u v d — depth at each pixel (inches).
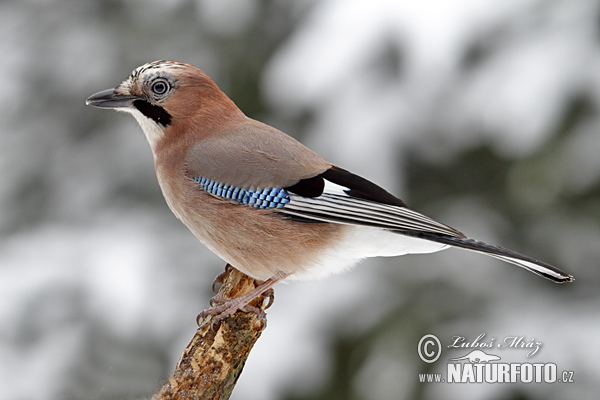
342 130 386.9
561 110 359.6
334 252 264.7
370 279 429.4
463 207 455.2
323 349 415.5
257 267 266.8
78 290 413.4
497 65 369.7
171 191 274.5
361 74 377.4
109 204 486.0
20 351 406.3
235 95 491.5
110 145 495.5
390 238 262.1
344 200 258.8
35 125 502.3
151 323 408.2
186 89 276.8
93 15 509.0
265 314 233.1
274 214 261.0
